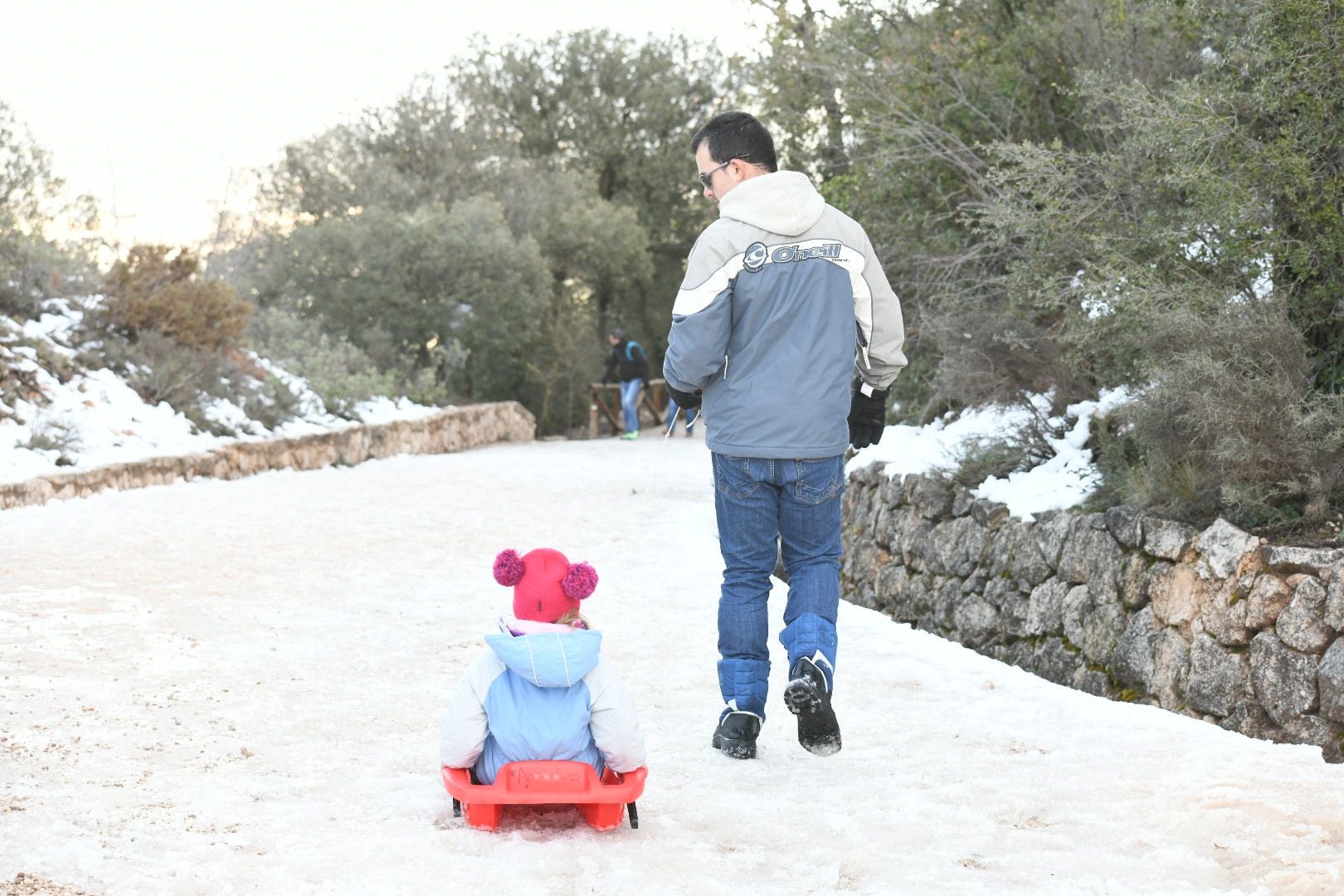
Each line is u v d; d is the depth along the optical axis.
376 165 25.28
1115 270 6.13
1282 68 5.60
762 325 3.85
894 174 9.88
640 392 21.52
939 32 10.42
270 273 22.12
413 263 21.77
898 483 7.75
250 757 3.92
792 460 3.86
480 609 6.57
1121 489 5.77
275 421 14.99
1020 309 7.54
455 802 3.36
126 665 5.04
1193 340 5.43
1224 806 3.50
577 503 11.51
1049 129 9.66
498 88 29.47
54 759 3.75
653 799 3.61
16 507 9.49
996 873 3.02
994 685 5.17
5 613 5.86
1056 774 3.87
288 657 5.36
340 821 3.32
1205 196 5.80
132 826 3.20
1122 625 5.35
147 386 13.50
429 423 18.70
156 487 11.41
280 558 7.96
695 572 7.96
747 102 12.98
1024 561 6.13
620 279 28.00
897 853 3.17
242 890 2.78
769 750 4.20
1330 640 4.38
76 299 14.50
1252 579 4.71
